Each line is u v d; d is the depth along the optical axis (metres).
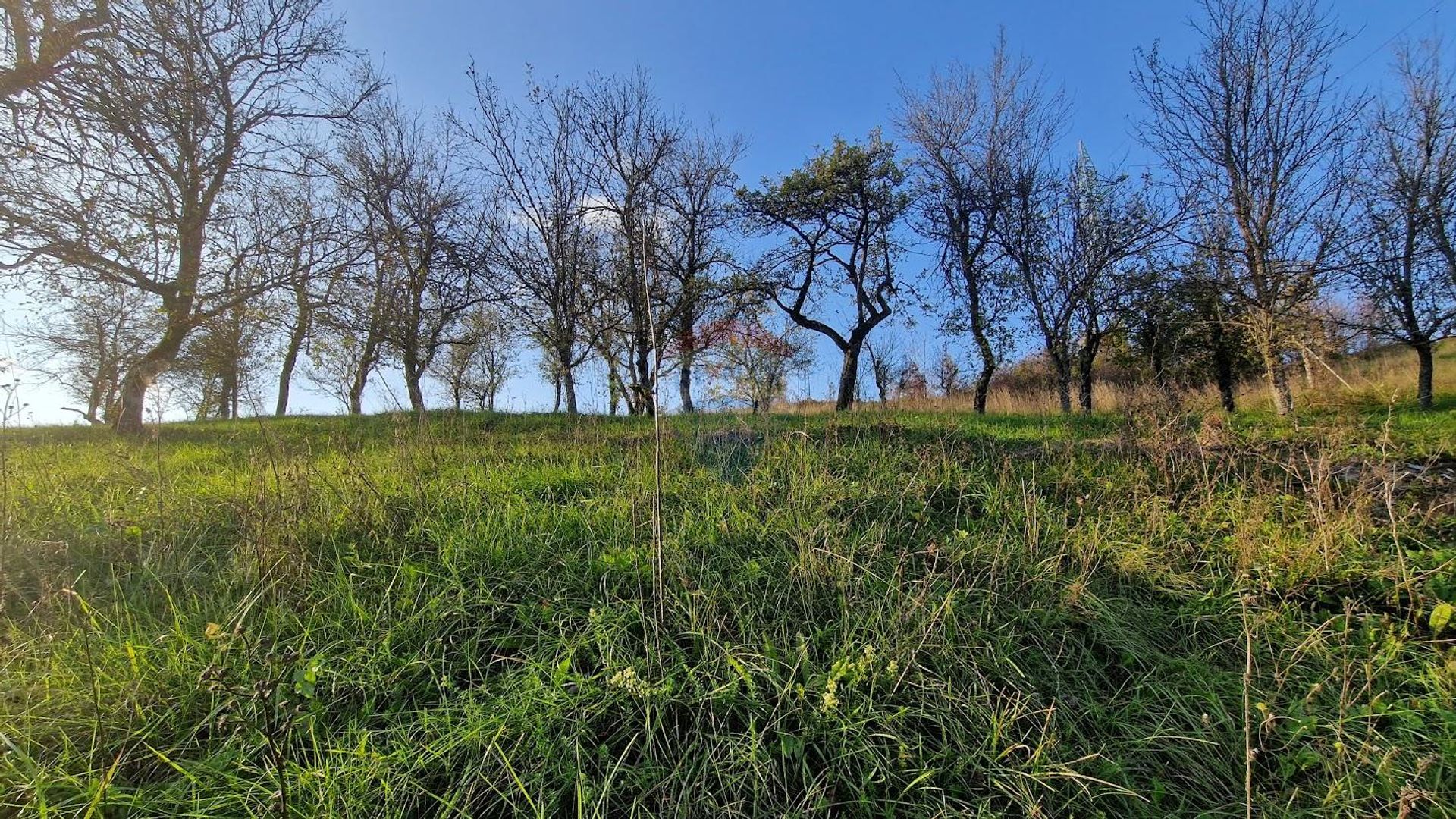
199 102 8.84
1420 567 3.39
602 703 2.42
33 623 2.69
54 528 3.43
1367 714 2.44
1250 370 12.55
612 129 14.13
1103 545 3.83
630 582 3.23
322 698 2.40
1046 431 6.60
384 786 2.02
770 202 14.50
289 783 2.02
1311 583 3.41
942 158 12.30
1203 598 3.39
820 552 3.49
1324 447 4.73
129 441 7.86
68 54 8.00
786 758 2.29
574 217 14.17
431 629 2.78
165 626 2.71
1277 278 8.86
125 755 2.05
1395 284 9.41
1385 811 2.15
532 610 2.96
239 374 19.33
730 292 14.33
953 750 2.36
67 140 8.00
